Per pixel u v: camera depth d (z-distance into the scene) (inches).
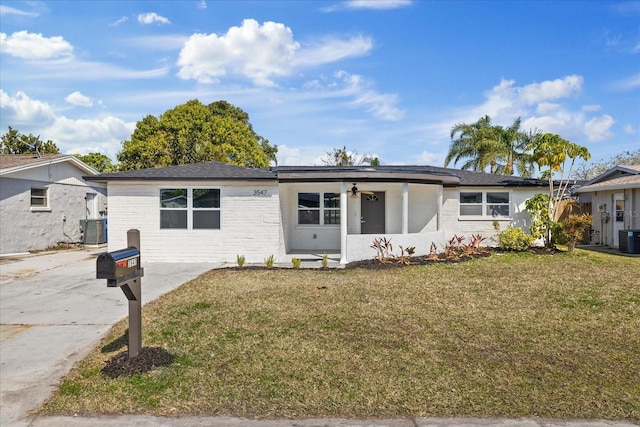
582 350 201.0
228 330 232.1
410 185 617.9
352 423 135.7
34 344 219.8
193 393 156.8
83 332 240.7
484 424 134.3
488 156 1038.4
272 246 524.7
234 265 495.2
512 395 154.0
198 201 526.9
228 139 1374.3
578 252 590.6
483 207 649.0
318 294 321.1
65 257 563.8
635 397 152.4
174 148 1203.2
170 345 208.4
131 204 523.5
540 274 412.2
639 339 216.8
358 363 184.7
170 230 524.1
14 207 595.5
